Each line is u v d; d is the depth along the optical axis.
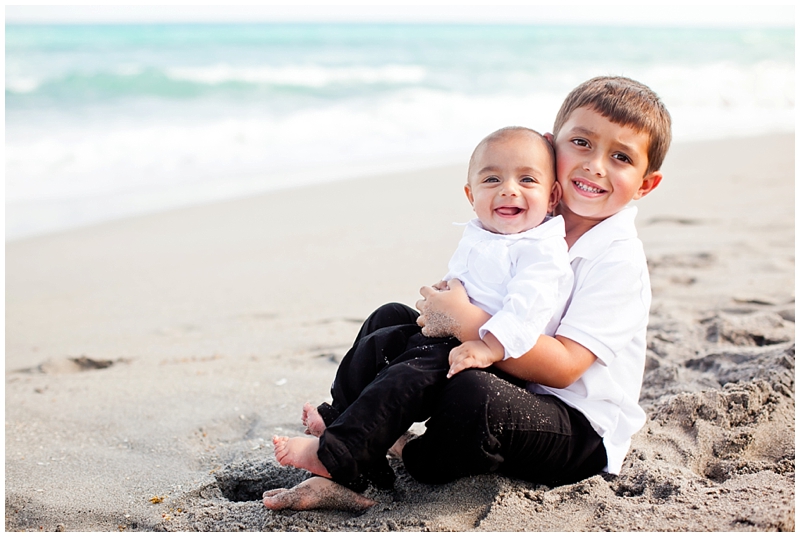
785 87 16.64
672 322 3.62
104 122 11.13
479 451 2.00
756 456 2.32
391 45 25.30
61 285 5.09
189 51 21.12
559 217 2.24
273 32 31.39
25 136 10.07
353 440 1.98
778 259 4.64
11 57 18.38
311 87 15.05
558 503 2.05
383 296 4.49
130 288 4.96
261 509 2.11
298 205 7.17
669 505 1.96
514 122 11.98
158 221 6.74
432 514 2.03
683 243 5.17
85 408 2.99
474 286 2.21
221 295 4.69
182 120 11.55
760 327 3.44
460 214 6.62
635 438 2.42
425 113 12.66
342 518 2.05
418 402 2.00
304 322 4.07
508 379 2.16
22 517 2.16
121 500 2.23
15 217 6.88
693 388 2.79
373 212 6.78
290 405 2.94
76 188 7.93
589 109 2.20
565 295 2.18
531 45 26.58
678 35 34.12
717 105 14.82
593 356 2.11
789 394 2.61
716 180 7.46
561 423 2.09
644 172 2.24
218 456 2.55
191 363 3.51
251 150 9.97
